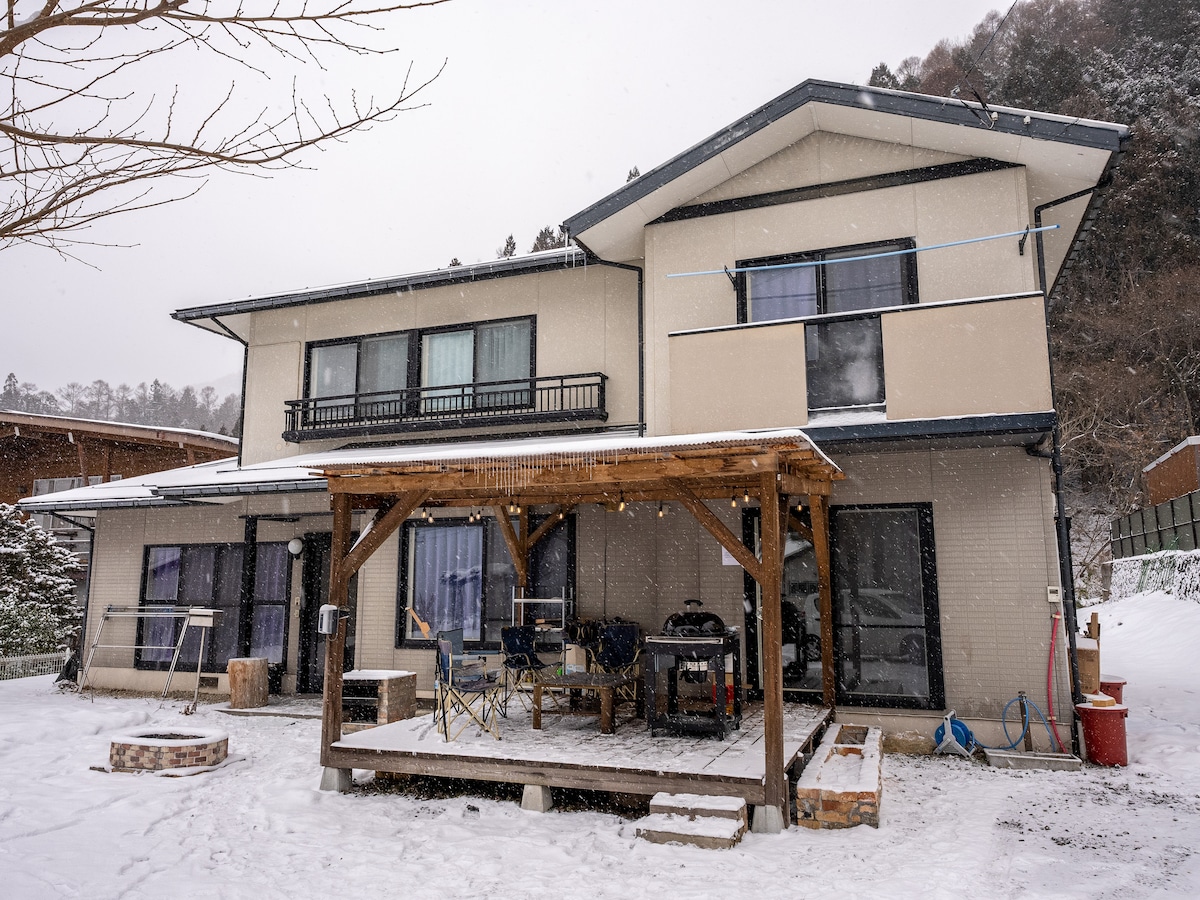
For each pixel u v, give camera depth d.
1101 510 28.78
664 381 9.57
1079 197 8.87
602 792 6.35
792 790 6.34
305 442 12.62
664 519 9.58
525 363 11.41
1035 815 5.82
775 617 5.60
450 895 4.44
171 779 6.98
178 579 12.74
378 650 10.96
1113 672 13.67
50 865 4.81
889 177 8.97
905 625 8.51
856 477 8.80
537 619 9.97
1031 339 7.55
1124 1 38.22
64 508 12.73
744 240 9.48
